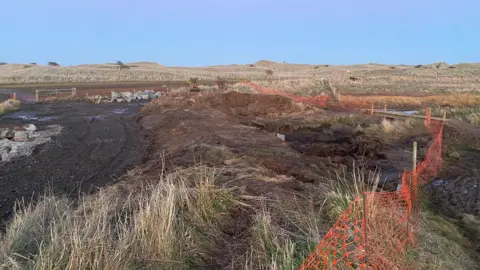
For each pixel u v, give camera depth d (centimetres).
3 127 1898
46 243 473
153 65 13725
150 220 486
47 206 609
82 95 4112
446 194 923
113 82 6538
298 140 1703
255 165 905
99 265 400
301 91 4062
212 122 1784
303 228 535
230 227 570
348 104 3209
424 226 602
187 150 1177
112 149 1437
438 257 504
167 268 435
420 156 1348
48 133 1778
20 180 1026
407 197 627
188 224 536
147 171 990
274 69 12450
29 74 8081
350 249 449
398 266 443
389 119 2222
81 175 1079
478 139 1608
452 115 2283
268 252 471
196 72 10012
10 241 470
